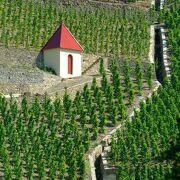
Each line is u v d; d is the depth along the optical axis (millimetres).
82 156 130875
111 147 134625
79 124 145750
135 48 181000
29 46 180250
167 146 136000
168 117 145000
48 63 174625
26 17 193500
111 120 148125
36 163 130625
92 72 175750
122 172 127875
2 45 177625
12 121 144500
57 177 128375
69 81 168000
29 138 138875
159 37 191250
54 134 138750
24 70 161875
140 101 154750
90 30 190375
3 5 198375
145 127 140000
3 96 149000
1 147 131750
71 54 175125
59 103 147875
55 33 177250
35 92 158375
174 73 162375
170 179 92438
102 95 156375
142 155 133750
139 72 162625
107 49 181875
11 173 123938
